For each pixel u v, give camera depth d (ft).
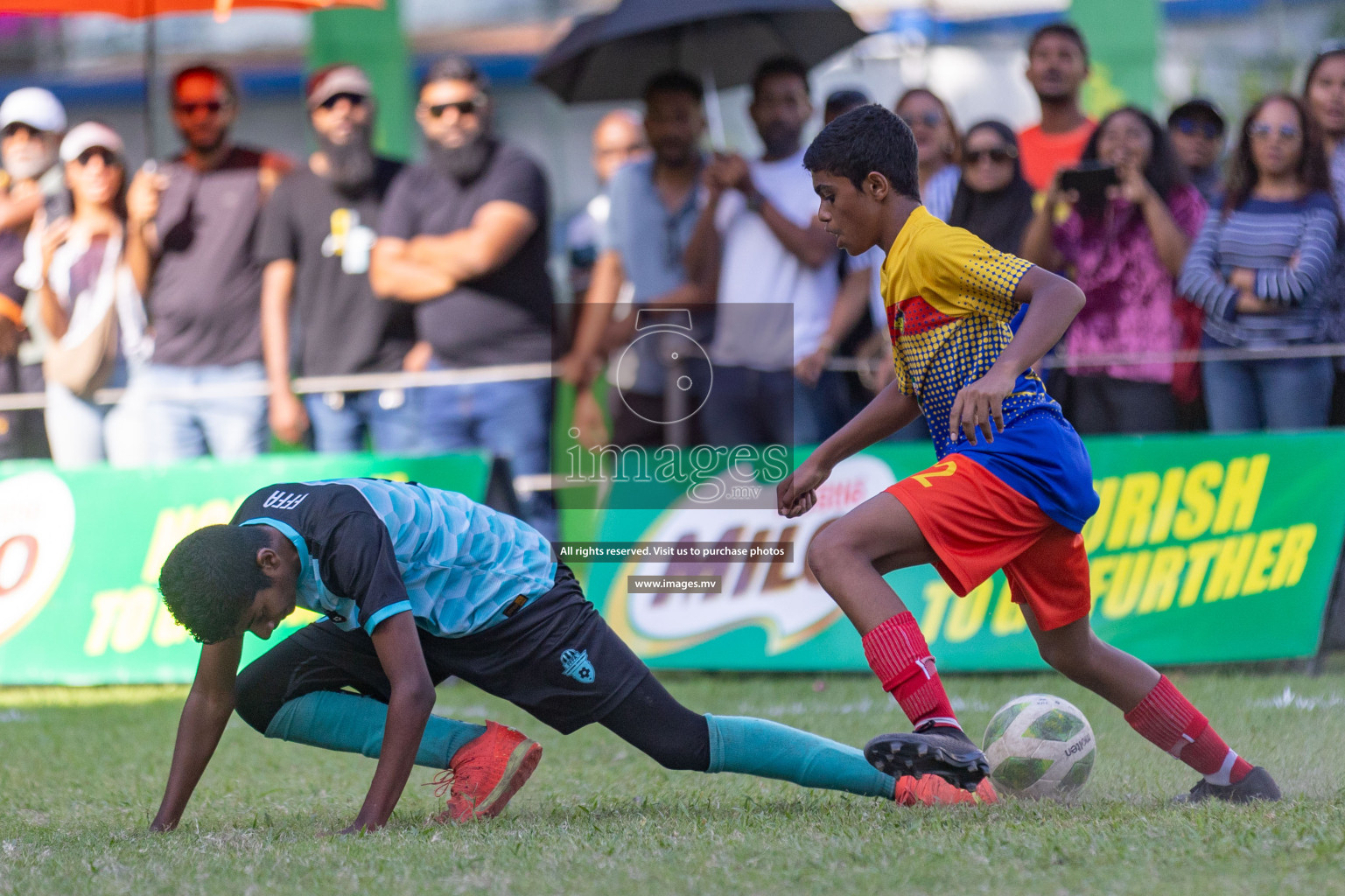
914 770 36.19
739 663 79.71
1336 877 28.02
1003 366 35.86
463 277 88.84
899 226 39.68
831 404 83.61
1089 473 39.06
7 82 133.49
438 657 40.04
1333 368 80.64
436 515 39.32
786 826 36.17
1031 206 81.20
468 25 144.25
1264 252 79.20
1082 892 27.12
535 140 137.08
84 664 84.07
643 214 88.33
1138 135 79.82
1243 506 77.92
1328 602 77.25
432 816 40.55
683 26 97.30
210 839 36.42
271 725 41.16
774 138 87.20
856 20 96.07
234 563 35.06
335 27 106.01
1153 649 76.84
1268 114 78.43
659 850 33.17
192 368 90.94
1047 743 41.39
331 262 89.61
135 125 133.08
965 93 103.30
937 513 37.60
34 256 92.94
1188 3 105.70
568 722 40.22
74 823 42.37
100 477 85.15
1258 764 46.24
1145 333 80.74
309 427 90.94
